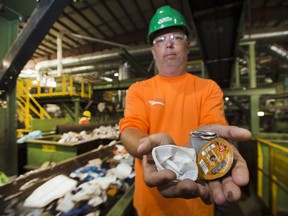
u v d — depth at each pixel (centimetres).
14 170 128
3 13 119
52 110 490
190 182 39
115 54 502
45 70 602
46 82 428
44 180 100
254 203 217
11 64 107
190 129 70
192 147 50
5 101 124
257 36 412
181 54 75
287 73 714
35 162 180
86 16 489
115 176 112
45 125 313
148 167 43
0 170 120
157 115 72
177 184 39
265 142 205
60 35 527
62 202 81
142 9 471
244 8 156
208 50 253
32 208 77
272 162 189
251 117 258
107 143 224
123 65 592
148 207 73
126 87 446
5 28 125
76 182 101
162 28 74
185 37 77
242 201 221
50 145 176
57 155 173
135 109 74
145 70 457
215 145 47
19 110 376
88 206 81
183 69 78
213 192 41
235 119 591
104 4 444
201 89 73
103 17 502
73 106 482
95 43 642
